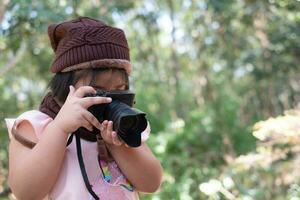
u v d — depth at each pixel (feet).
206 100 33.14
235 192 19.52
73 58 4.91
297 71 27.91
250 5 25.43
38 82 31.32
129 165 5.12
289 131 13.88
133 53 35.40
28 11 16.90
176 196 21.57
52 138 4.61
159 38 37.29
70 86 4.84
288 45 25.80
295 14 24.99
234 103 29.86
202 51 32.99
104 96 4.71
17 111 30.60
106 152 5.10
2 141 23.82
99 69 4.92
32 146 4.84
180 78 37.11
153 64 36.40
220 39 31.53
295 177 17.83
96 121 4.62
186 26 33.94
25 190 4.63
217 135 26.13
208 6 26.35
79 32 4.95
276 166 18.58
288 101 33.14
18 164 4.76
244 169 18.21
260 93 33.71
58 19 17.26
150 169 5.22
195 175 23.04
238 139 26.94
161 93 34.37
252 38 31.24
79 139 4.92
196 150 25.21
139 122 4.63
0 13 16.90
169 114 30.17
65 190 4.83
